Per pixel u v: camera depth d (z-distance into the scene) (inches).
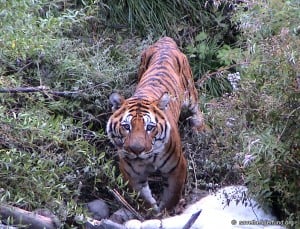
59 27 444.5
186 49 597.6
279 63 358.3
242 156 375.6
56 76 466.6
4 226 318.0
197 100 504.1
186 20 612.1
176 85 470.6
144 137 397.1
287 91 354.0
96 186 413.1
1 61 407.2
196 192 439.2
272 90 364.5
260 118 376.5
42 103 407.8
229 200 389.1
